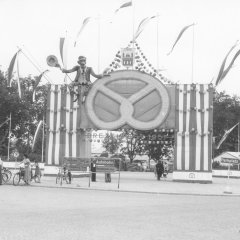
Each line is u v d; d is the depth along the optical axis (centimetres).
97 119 3891
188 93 3831
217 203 2059
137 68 3856
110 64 3884
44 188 2733
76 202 1930
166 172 4684
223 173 5497
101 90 3891
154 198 2256
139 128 3819
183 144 3803
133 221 1377
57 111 3991
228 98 9969
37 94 8731
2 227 1204
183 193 2605
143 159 10431
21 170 2920
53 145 3981
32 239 1041
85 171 3109
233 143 9719
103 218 1430
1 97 7106
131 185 3197
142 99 3831
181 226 1295
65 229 1193
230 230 1241
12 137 7938
